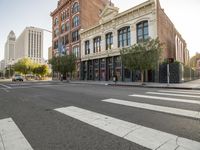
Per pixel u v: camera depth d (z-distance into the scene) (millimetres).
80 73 39406
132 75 26828
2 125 4301
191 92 11047
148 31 24906
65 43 46719
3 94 11281
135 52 19719
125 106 6348
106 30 32375
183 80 24969
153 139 3262
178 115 4965
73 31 43094
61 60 34594
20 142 3229
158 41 19406
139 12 26125
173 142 3111
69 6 44688
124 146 2986
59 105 6891
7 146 3059
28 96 10070
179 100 7477
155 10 23969
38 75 80125
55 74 52188
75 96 9539
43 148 2969
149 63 18938
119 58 29531
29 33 113750
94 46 36062
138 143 3096
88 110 5793
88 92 11578
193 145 2977
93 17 42969
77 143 3156
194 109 5684
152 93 10383
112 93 10641
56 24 52688
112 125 4137
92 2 42875
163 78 23156
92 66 36250
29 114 5449
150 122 4340
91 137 3418
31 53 113750
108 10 31797
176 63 22250
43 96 9922
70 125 4199
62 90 13570
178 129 3805
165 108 5875
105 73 32438
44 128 4012
